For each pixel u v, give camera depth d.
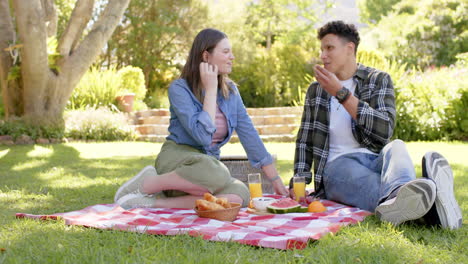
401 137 8.73
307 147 3.13
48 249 1.81
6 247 1.85
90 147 8.16
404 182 2.26
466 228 2.22
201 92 2.91
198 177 2.68
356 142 2.95
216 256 1.69
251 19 20.14
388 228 2.16
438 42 17.73
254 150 3.12
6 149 7.45
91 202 3.20
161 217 2.47
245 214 2.66
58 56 9.09
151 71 16.88
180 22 16.23
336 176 2.85
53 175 4.67
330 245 1.88
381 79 2.89
